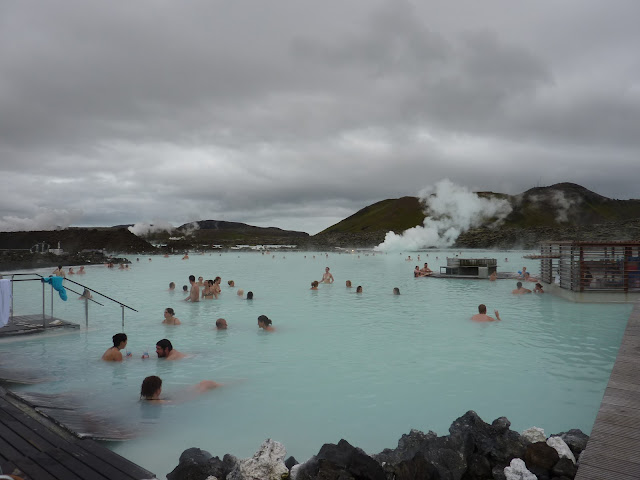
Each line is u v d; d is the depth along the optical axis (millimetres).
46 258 43938
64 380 7949
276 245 120688
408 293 20719
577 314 14766
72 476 3951
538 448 4414
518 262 50562
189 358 9531
